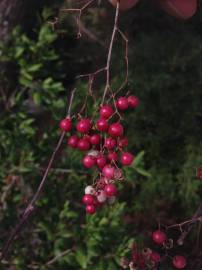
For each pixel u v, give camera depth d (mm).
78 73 1104
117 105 394
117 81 938
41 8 806
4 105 715
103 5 420
